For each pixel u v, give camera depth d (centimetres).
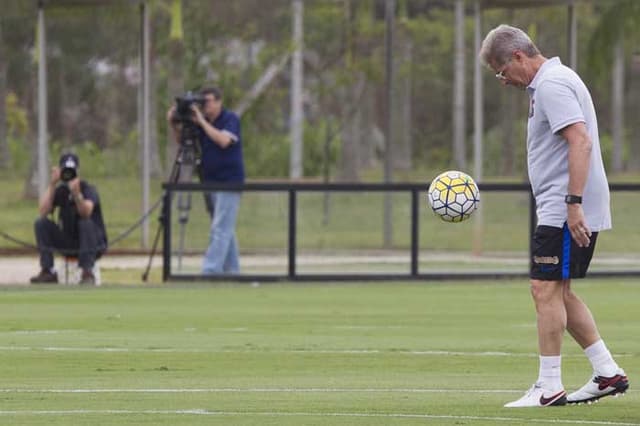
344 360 3431
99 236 5588
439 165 18475
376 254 5806
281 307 4828
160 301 5000
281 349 3653
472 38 14988
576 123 2566
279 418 2500
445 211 2814
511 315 4578
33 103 15750
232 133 5734
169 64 11031
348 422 2456
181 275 5678
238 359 3438
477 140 7075
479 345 3759
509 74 2645
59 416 2525
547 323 2625
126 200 10706
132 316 4516
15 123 16425
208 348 3672
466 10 15050
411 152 18700
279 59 12344
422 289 5538
